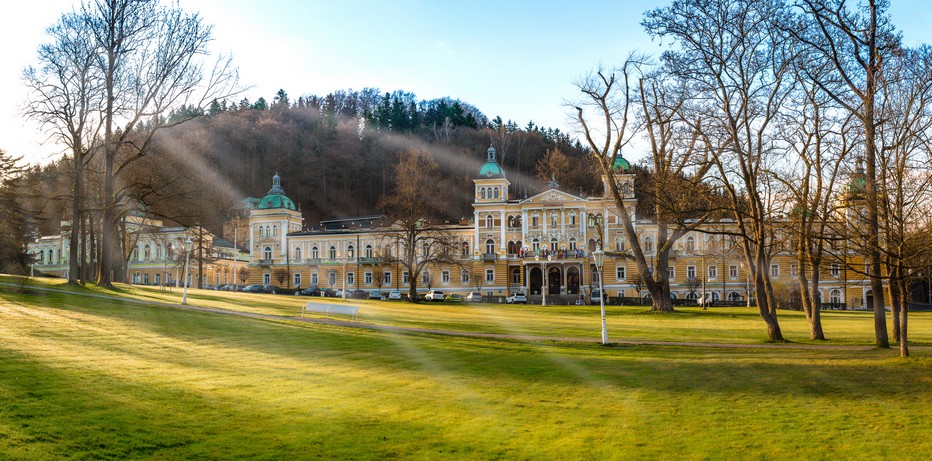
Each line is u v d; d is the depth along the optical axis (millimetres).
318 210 150375
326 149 155375
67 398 15320
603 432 15117
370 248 109375
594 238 101000
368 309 53938
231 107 153250
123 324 29453
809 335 39000
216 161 132625
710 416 16500
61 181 65000
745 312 61469
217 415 15188
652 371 22859
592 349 30359
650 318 53625
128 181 59688
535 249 103062
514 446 14039
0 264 61875
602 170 58781
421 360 24859
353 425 15117
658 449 13945
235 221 107688
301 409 16234
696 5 33938
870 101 24812
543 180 141125
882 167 22422
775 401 17953
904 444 14078
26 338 23297
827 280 96000
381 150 157875
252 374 20219
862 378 20406
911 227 23500
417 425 15352
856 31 27547
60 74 46094
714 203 38688
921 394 18094
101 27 46594
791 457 13438
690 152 36281
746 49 33625
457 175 151250
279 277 109000
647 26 35125
